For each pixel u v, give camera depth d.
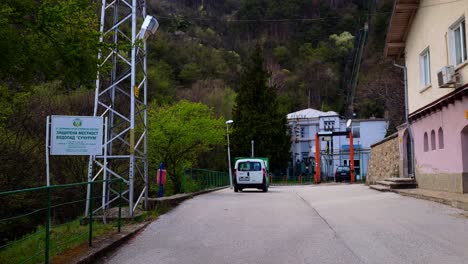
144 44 14.63
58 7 8.72
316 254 7.95
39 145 25.20
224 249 8.66
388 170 26.11
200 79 69.94
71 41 9.20
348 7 84.62
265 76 59.59
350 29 83.19
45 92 28.89
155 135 30.83
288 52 85.38
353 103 70.69
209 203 17.84
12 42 8.39
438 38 17.28
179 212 14.90
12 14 8.45
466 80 14.66
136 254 8.42
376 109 67.06
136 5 14.03
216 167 55.34
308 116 71.06
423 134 19.36
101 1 13.42
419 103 19.86
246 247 8.79
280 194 23.16
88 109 30.70
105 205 13.11
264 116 57.72
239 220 12.55
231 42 82.50
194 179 27.14
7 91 12.30
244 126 57.75
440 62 17.16
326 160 56.59
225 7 86.00
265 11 86.75
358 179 53.94
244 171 27.06
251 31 85.25
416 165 20.48
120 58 14.45
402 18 20.70
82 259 7.27
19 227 15.27
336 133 44.09
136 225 11.87
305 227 11.02
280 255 7.98
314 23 85.81
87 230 10.31
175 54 70.06
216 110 64.31
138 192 26.38
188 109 33.34
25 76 9.55
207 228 11.32
